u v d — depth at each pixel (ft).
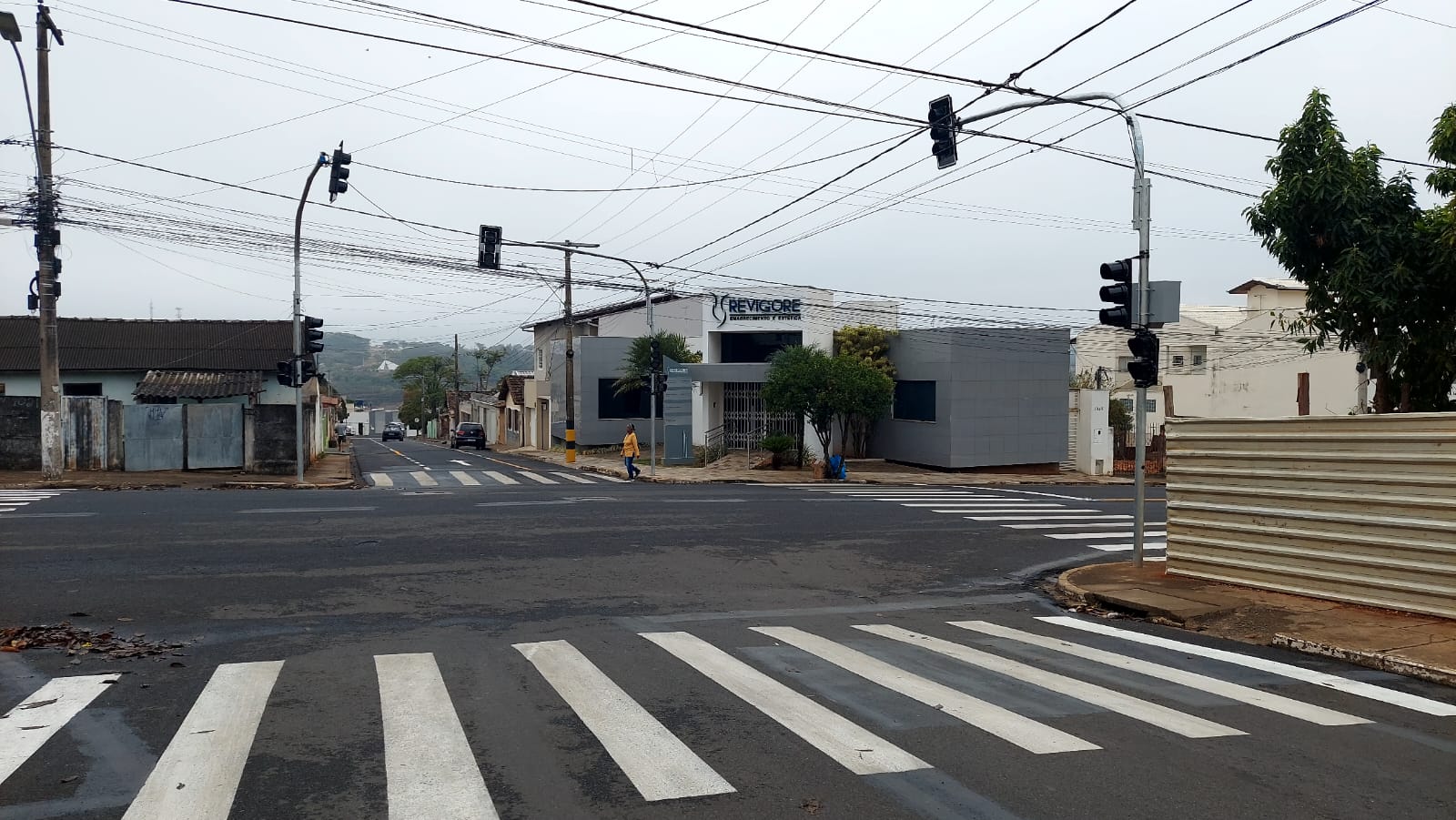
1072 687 24.26
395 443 238.48
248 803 16.11
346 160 73.00
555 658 27.22
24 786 16.85
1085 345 173.37
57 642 28.76
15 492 71.41
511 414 221.25
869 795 16.52
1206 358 162.61
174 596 35.81
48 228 76.89
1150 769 17.92
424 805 16.02
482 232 80.38
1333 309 47.70
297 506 64.44
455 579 40.45
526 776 17.43
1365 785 17.20
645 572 43.16
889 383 106.73
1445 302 44.98
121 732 20.08
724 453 122.93
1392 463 33.55
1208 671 26.45
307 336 88.99
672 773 17.65
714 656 27.68
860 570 46.01
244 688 23.68
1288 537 37.27
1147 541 57.31
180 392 101.50
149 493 72.28
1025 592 41.70
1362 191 44.86
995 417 113.29
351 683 24.29
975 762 18.28
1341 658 28.04
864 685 24.30
